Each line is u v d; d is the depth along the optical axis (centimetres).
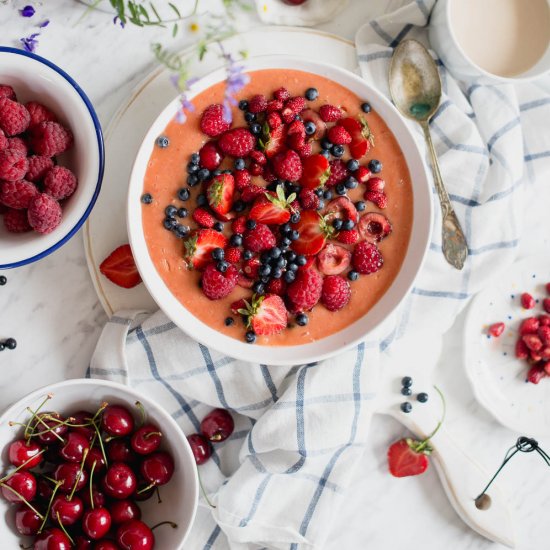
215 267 76
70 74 80
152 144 76
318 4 82
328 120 78
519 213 85
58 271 81
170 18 80
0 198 73
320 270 78
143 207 77
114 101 81
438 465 85
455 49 80
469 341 85
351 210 78
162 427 78
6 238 75
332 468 83
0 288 80
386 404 84
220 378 81
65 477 76
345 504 85
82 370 81
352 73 78
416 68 82
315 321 79
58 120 77
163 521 79
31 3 79
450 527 86
